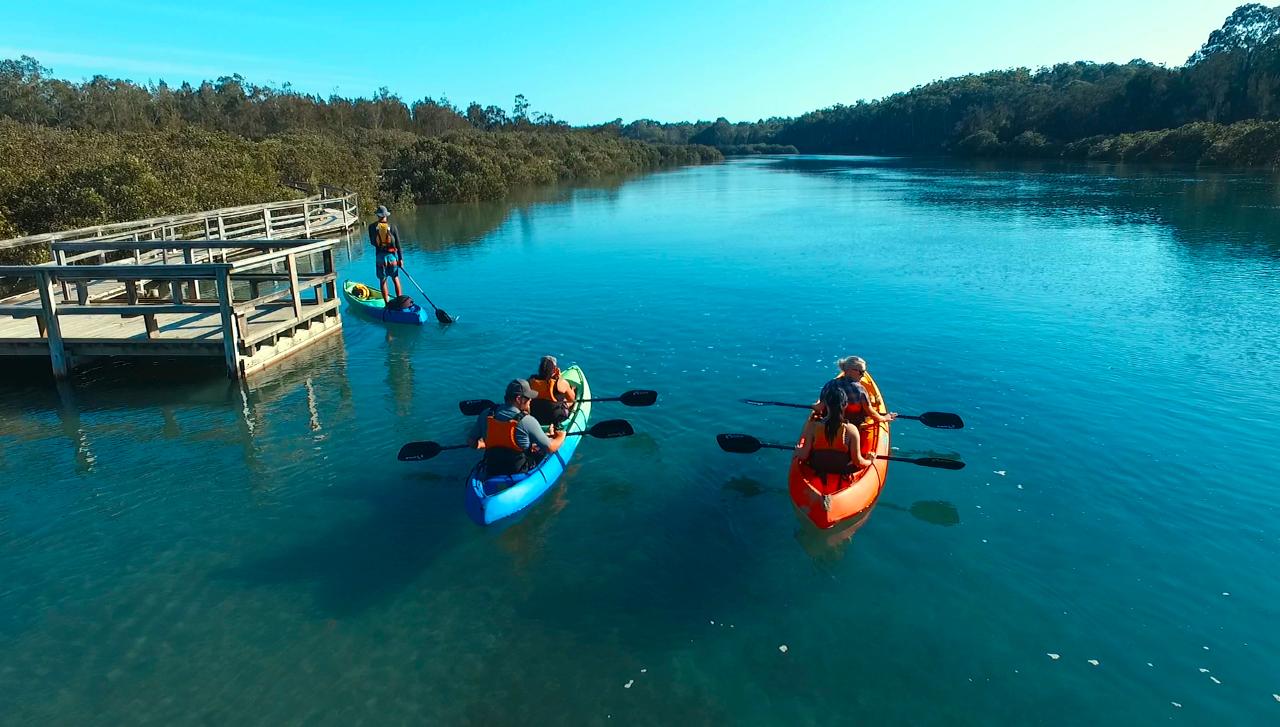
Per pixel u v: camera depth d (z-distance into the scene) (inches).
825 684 208.1
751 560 266.8
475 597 249.6
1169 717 193.6
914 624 231.1
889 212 1330.0
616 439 366.9
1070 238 957.2
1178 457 329.1
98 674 217.0
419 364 490.6
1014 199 1518.2
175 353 464.8
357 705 203.9
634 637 229.0
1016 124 3661.4
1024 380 426.6
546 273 799.7
